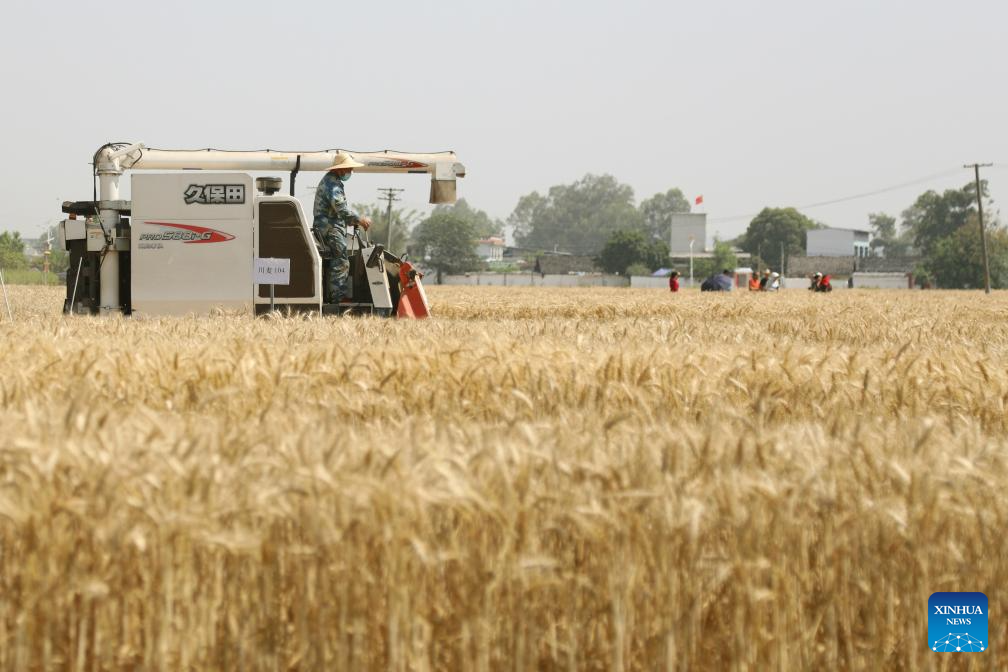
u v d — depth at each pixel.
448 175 67.50
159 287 60.09
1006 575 15.60
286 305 60.75
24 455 14.53
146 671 14.59
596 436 17.50
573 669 15.13
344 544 14.59
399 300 63.00
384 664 14.91
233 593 14.91
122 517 14.19
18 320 53.31
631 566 14.89
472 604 14.80
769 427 21.31
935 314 96.19
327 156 66.12
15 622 14.59
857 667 15.91
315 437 16.20
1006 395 28.25
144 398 26.22
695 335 47.06
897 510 15.11
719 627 15.74
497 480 14.90
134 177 59.81
